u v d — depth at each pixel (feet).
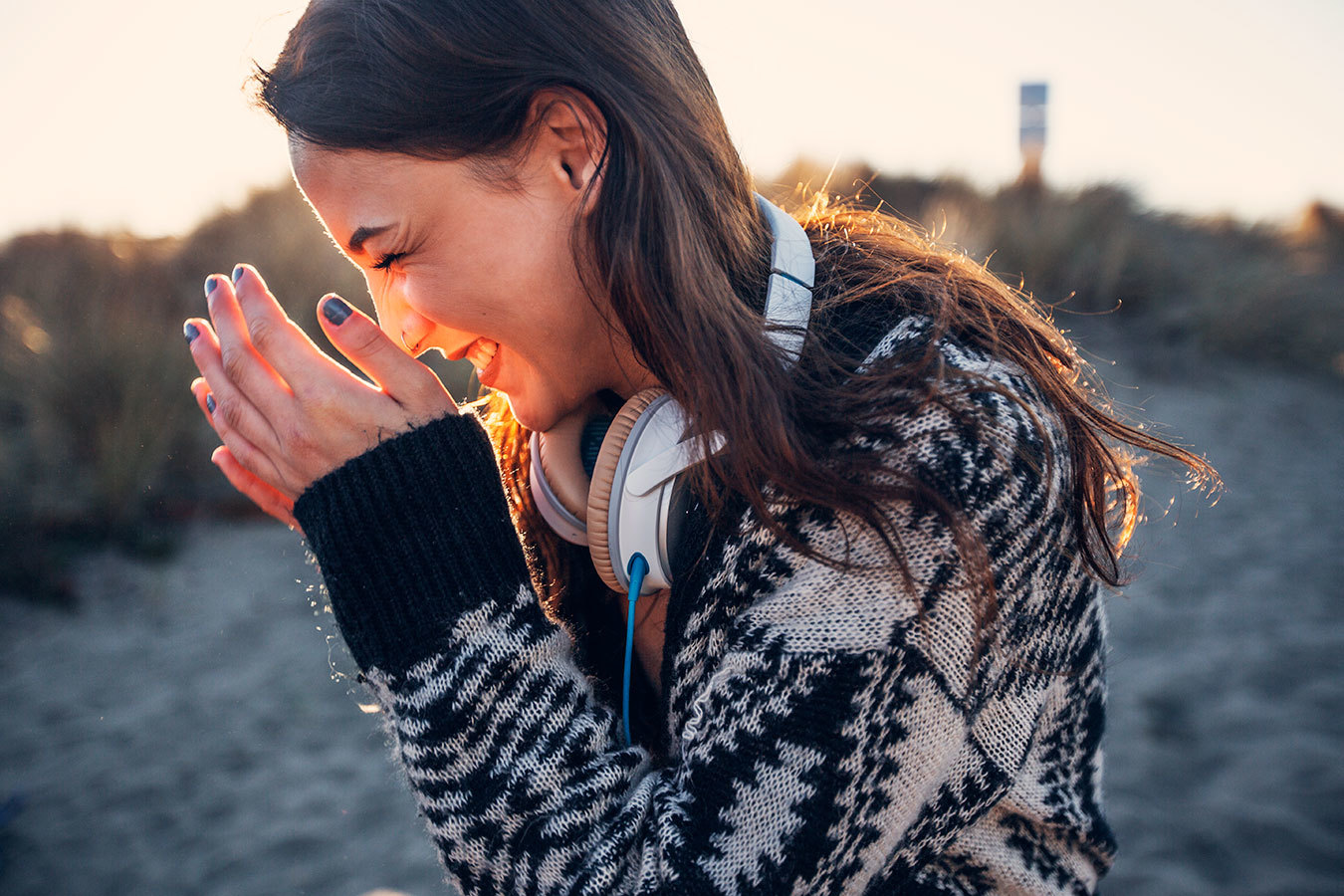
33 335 18.34
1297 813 9.23
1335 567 15.26
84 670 12.16
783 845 2.28
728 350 2.54
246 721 11.16
